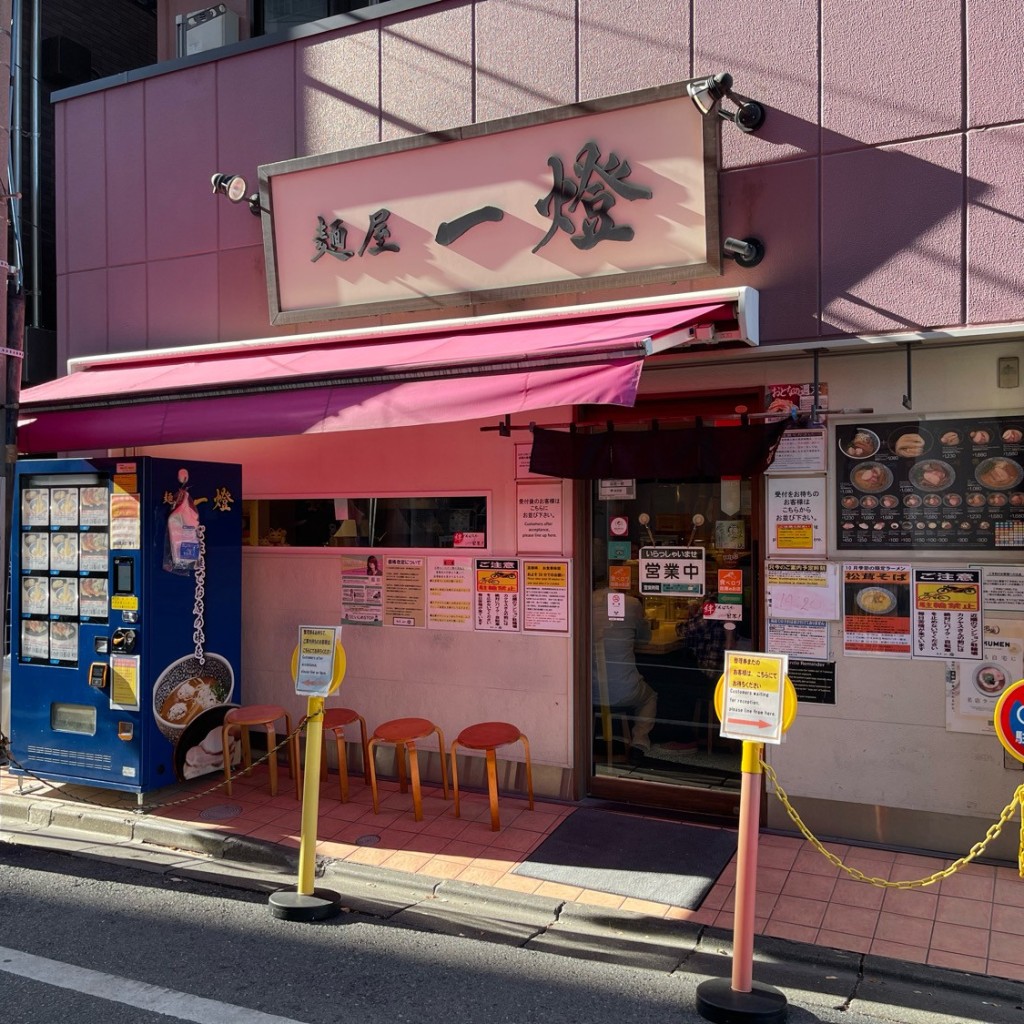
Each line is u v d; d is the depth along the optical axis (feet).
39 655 22.45
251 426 19.51
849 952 14.42
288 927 15.84
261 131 24.54
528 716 21.67
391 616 23.22
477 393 17.06
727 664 13.53
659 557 20.93
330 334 22.82
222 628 23.21
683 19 19.61
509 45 21.42
